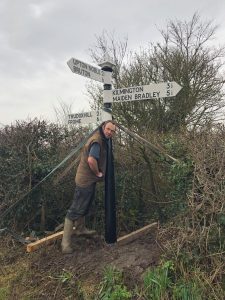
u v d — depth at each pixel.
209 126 2.84
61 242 3.21
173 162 2.95
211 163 2.43
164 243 2.63
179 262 2.44
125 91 3.17
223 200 2.32
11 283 2.96
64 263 2.94
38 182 3.77
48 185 3.78
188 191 2.56
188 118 8.88
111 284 2.54
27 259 3.16
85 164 3.08
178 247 2.42
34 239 3.48
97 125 3.24
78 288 2.66
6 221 3.74
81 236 3.33
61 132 4.16
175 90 2.97
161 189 3.52
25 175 3.72
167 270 2.42
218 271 2.31
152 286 2.42
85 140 3.19
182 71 9.38
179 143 2.98
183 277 2.38
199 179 2.41
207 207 2.38
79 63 2.95
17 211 3.71
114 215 3.13
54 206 3.87
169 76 9.48
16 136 3.82
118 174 3.70
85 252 3.06
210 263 2.38
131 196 3.71
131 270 2.62
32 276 2.93
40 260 3.06
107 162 3.12
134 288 2.49
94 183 3.10
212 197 2.39
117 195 3.68
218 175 2.37
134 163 3.73
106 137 3.07
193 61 9.48
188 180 2.63
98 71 3.17
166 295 2.34
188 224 2.45
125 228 3.65
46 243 3.25
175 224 2.61
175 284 2.38
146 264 2.63
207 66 9.50
